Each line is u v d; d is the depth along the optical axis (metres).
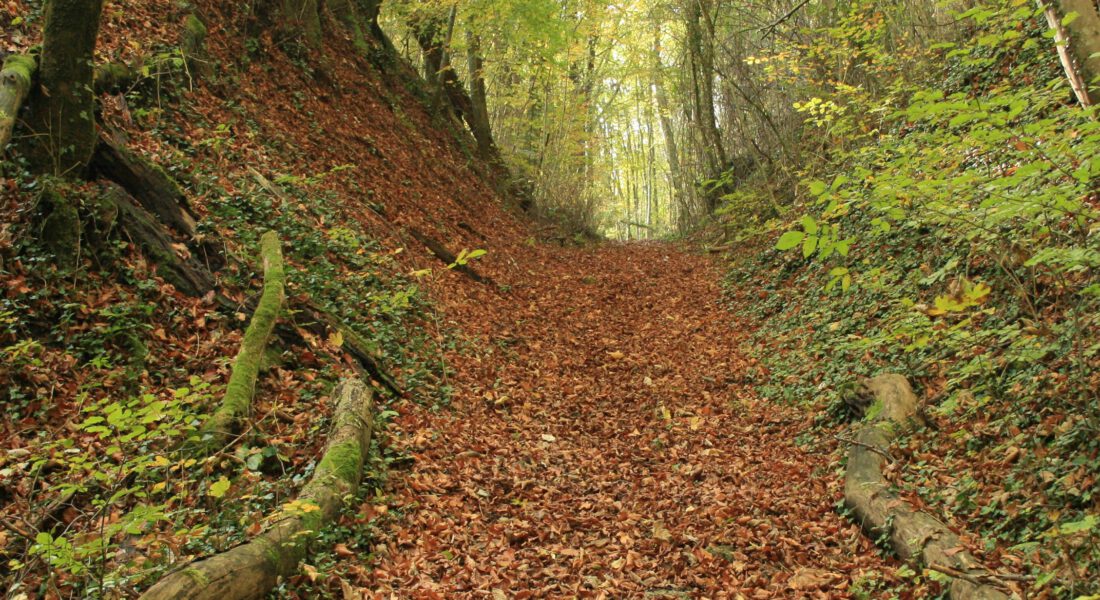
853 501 6.21
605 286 18.03
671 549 6.18
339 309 9.16
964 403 6.91
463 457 7.66
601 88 35.69
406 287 11.17
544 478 7.69
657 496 7.34
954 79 12.58
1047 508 5.05
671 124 40.22
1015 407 6.30
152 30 11.58
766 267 15.99
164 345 7.26
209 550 4.74
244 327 7.89
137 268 7.64
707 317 14.88
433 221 15.98
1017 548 4.86
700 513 6.80
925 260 9.88
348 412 6.83
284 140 12.73
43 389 6.19
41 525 5.01
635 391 10.99
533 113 30.17
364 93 18.19
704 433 9.09
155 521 4.48
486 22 20.98
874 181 4.92
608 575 5.74
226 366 7.23
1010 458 5.77
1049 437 5.73
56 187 7.37
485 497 6.96
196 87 11.67
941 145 5.46
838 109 11.55
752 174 25.47
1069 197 4.46
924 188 4.75
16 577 4.49
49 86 7.68
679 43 26.97
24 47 9.03
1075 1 6.10
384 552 5.58
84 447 5.82
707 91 23.34
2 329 6.44
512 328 13.01
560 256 21.09
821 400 8.97
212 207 9.23
